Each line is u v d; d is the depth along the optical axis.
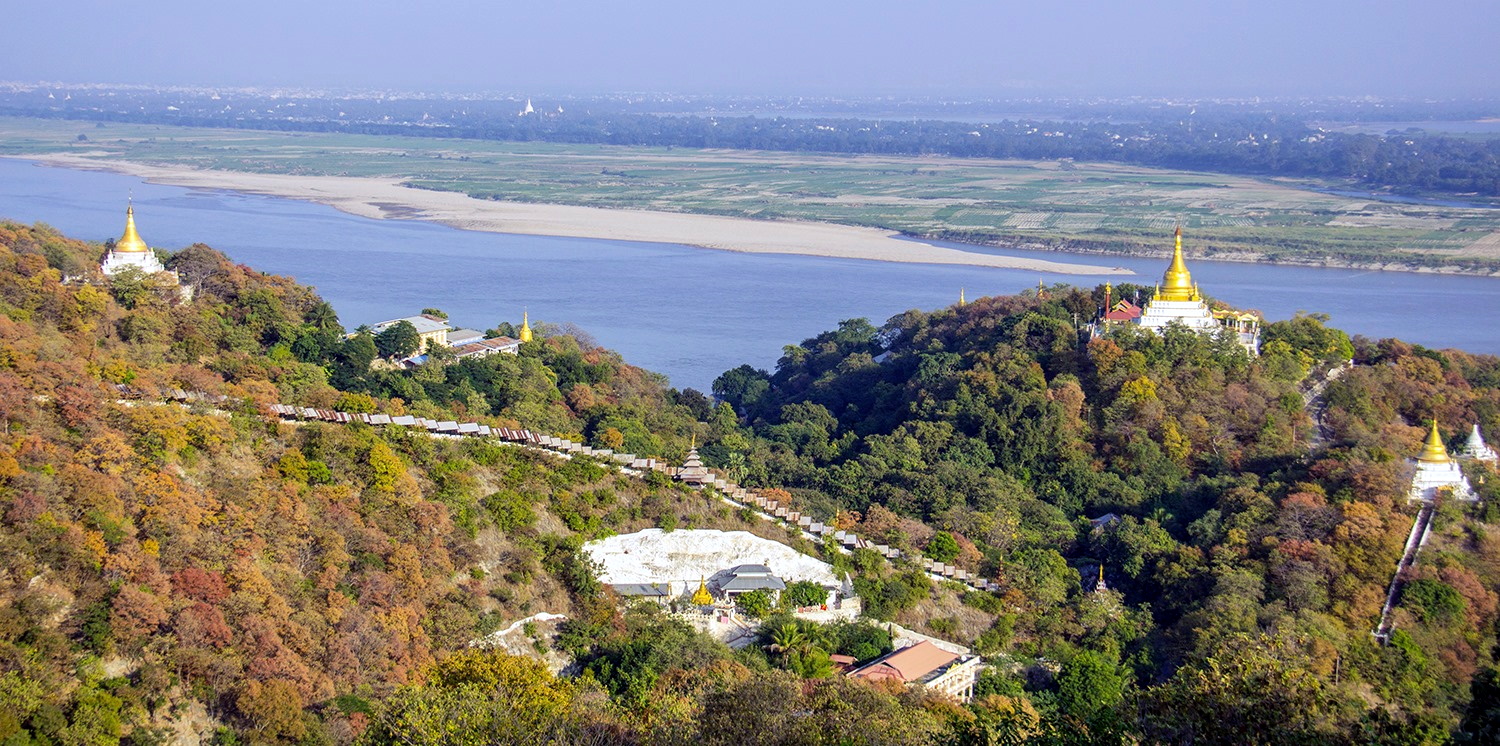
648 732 84.56
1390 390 186.75
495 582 113.81
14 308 139.88
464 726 81.38
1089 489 164.75
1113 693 113.75
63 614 89.50
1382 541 133.75
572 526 122.31
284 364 156.62
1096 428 177.12
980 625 125.81
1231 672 75.62
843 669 110.50
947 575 133.62
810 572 125.56
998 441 173.62
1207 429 175.12
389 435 125.00
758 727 82.25
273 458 116.88
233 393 126.94
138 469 105.12
